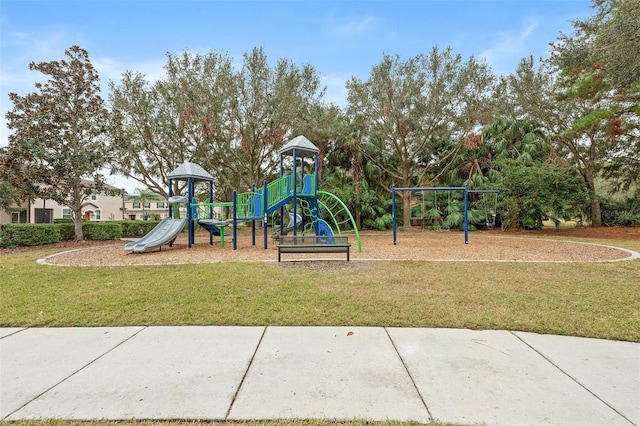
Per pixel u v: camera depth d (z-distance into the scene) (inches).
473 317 161.5
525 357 121.3
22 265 311.1
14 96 506.3
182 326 155.4
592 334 142.7
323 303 182.4
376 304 179.9
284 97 676.1
